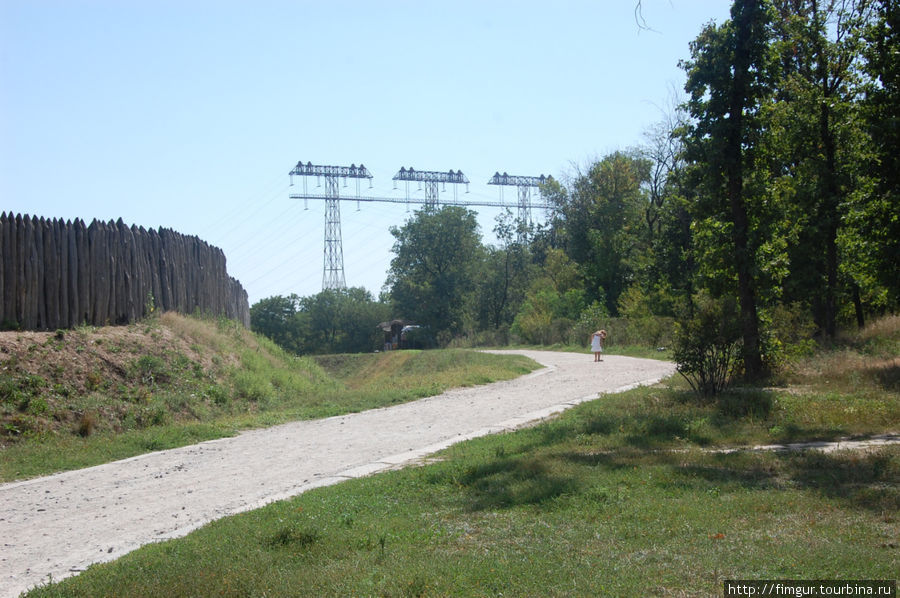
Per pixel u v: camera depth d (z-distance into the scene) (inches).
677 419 500.7
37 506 360.2
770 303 753.6
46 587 221.8
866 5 658.2
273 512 303.7
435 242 3299.7
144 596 203.9
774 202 723.4
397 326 3272.6
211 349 832.9
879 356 756.0
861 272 824.9
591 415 558.6
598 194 2250.2
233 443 541.0
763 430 466.6
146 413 614.5
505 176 3491.6
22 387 569.3
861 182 744.3
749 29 696.4
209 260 1012.5
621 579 201.6
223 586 207.3
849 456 364.8
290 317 3796.8
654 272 1734.7
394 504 314.3
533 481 332.8
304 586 205.3
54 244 676.1
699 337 601.3
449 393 824.9
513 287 3152.1
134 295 782.5
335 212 2854.3
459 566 218.4
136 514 337.1
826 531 239.9
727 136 706.8
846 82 892.0
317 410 704.4
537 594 193.9
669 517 265.0
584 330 1825.8
